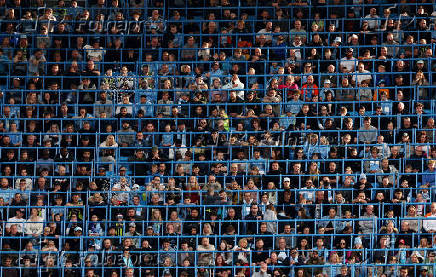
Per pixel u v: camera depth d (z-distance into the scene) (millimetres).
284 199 115312
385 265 107062
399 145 121875
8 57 137250
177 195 115750
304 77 132500
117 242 111438
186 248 109188
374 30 138625
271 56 136625
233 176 118688
